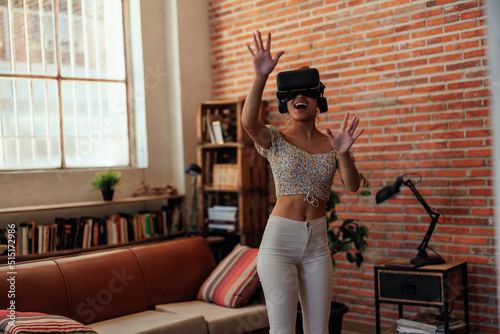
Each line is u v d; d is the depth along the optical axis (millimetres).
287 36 5004
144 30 5340
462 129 3977
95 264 3746
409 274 3777
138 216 4930
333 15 4660
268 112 5207
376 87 4418
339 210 4727
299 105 2512
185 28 5473
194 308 3830
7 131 4441
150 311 3832
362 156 4539
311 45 4828
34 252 4211
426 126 4160
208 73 5668
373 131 4461
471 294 3979
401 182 3883
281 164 2520
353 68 4555
